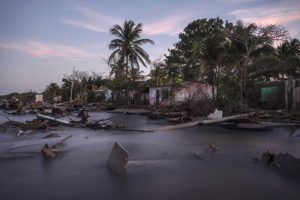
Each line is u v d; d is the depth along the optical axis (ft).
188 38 158.71
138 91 146.10
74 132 48.88
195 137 42.22
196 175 21.88
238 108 87.81
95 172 22.75
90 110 123.24
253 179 20.92
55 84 271.90
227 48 113.09
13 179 20.89
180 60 157.28
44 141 37.50
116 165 23.35
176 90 118.52
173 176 21.65
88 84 235.20
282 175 21.86
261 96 115.44
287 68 127.54
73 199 17.07
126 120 74.18
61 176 21.65
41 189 18.78
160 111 91.40
